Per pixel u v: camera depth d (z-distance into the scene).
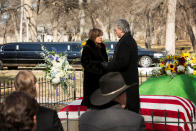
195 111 5.46
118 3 40.19
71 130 5.02
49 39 65.56
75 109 5.50
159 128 4.99
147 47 49.41
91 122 2.15
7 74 17.59
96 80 4.41
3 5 35.34
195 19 33.56
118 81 2.24
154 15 48.62
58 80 6.61
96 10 41.12
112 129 2.06
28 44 19.66
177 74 6.75
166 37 26.23
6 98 1.88
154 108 5.20
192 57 7.04
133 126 2.07
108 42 18.73
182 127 4.84
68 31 55.00
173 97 5.53
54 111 2.76
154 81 6.79
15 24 50.62
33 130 1.92
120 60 4.00
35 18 28.81
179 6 34.81
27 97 1.90
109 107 2.18
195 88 6.22
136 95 4.07
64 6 37.62
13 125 1.79
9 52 19.75
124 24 4.15
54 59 6.66
